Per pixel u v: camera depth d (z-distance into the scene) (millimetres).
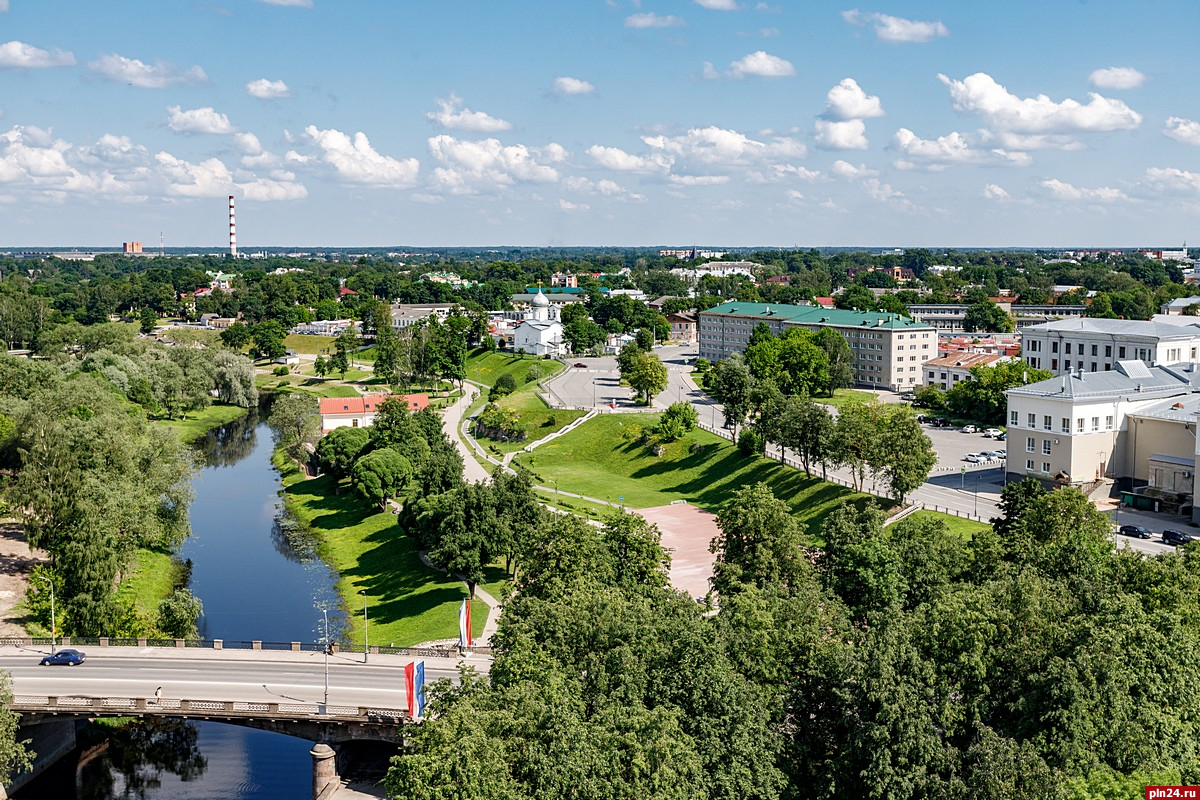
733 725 93750
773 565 137000
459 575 177000
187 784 126875
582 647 107500
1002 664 99938
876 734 91062
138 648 144250
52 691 127312
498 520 175250
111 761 133125
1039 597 105938
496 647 116938
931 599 121875
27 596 167375
